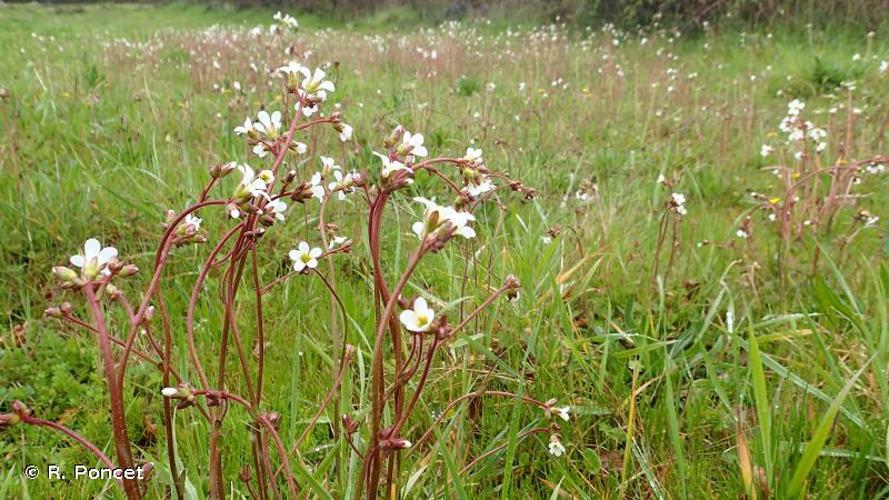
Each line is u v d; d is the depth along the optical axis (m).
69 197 3.75
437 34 14.47
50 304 3.07
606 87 7.93
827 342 2.79
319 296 2.99
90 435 2.32
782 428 2.16
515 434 1.79
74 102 6.21
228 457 2.08
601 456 2.31
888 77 7.42
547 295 2.94
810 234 3.62
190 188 3.82
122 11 26.27
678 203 3.09
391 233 3.57
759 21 11.63
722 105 6.95
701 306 3.19
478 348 2.35
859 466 2.07
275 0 21.77
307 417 2.30
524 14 15.37
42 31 15.70
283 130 4.35
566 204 4.22
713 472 2.19
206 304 2.94
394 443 1.33
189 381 2.20
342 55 10.20
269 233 3.60
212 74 7.90
